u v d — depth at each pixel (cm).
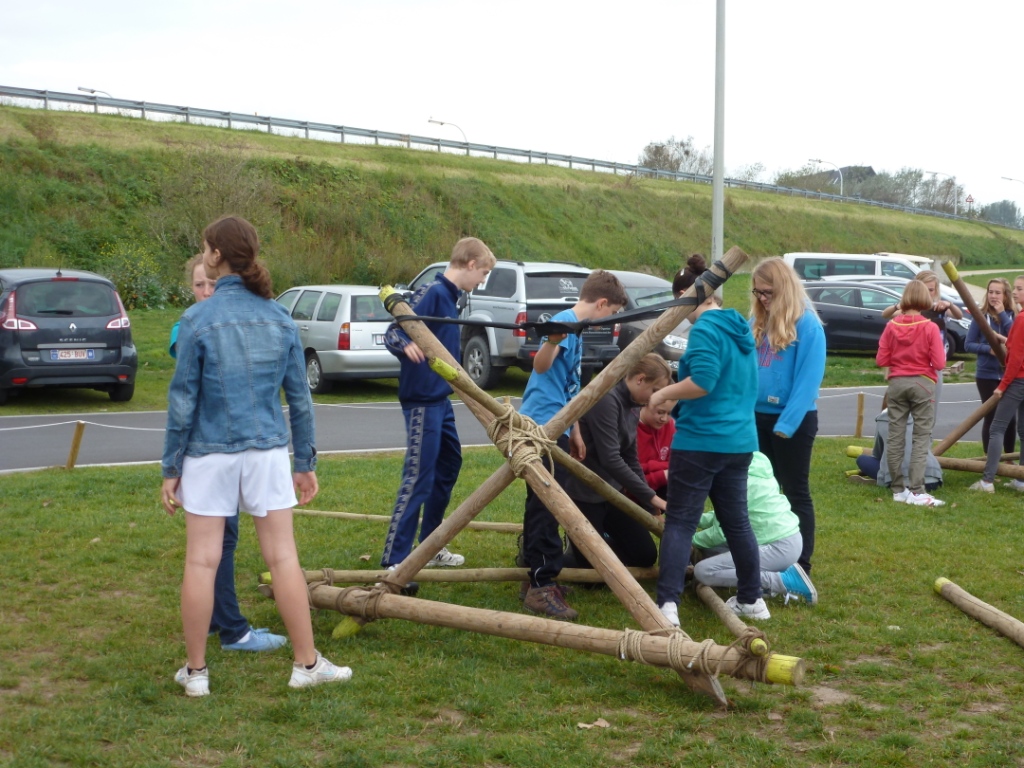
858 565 639
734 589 578
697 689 406
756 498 557
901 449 855
